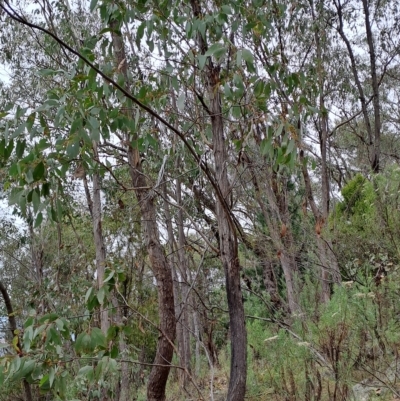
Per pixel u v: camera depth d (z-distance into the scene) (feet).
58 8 20.44
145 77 11.32
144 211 17.02
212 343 18.75
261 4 9.62
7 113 7.06
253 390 11.00
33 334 6.65
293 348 10.89
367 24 34.86
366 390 10.74
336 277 15.28
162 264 18.42
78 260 23.75
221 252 9.38
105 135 9.19
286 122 8.08
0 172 8.21
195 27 8.68
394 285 11.46
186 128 11.08
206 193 15.83
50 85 16.94
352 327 10.77
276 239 14.93
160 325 18.01
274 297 15.79
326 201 25.94
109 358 7.23
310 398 10.37
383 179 15.31
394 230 13.58
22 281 34.91
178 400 15.94
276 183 15.78
